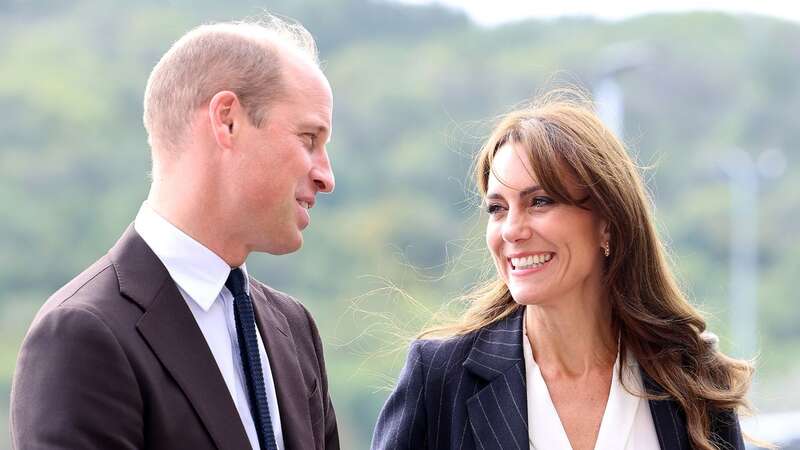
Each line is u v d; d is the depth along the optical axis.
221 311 6.70
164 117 6.61
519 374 7.80
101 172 69.56
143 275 6.41
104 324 6.09
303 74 6.76
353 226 72.62
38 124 70.06
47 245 65.31
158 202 6.63
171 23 78.06
